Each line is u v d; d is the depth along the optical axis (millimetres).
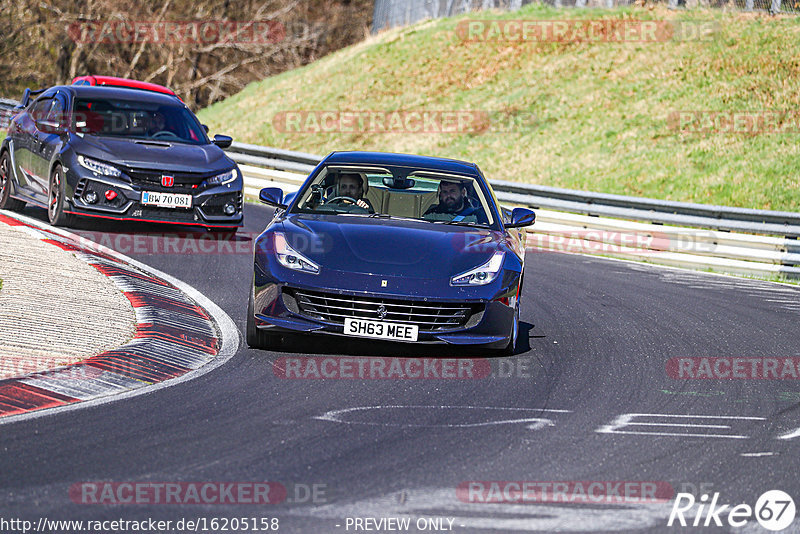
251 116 126562
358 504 15422
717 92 102125
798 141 89938
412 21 148500
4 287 28719
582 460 18641
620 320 35531
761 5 114625
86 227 43438
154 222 43156
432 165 31859
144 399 21000
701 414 23016
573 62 115750
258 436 18875
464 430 20250
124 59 167250
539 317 34875
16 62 162125
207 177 42594
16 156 45562
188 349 25797
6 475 15641
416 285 25828
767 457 19641
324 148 111812
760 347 32406
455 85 118375
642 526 15258
